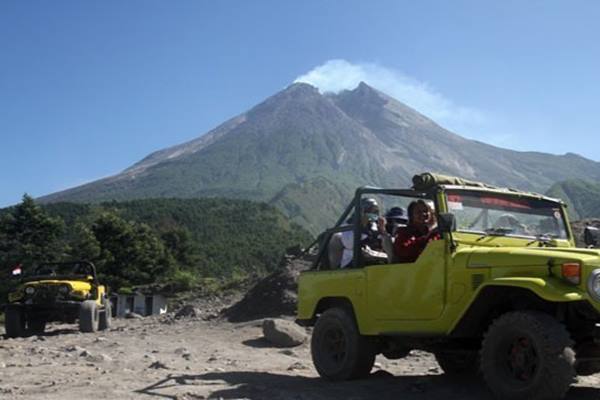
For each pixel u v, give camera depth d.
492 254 6.92
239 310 18.17
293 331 13.27
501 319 6.52
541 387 6.12
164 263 64.50
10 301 18.00
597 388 7.48
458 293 7.13
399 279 7.80
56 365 9.82
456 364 8.69
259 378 8.74
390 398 7.27
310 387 7.98
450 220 7.25
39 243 60.03
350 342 8.34
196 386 7.94
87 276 19.17
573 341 6.24
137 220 120.44
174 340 14.16
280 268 19.08
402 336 7.72
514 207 8.03
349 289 8.48
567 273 6.29
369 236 8.68
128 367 9.74
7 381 8.28
